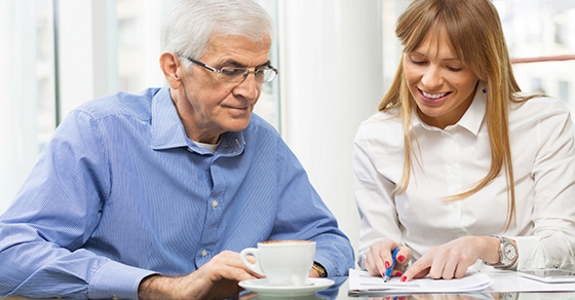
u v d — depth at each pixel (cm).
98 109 153
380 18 280
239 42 142
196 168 155
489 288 119
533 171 167
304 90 276
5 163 248
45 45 260
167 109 156
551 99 173
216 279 118
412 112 174
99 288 125
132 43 276
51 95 262
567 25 272
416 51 154
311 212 169
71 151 146
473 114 169
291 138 289
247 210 162
